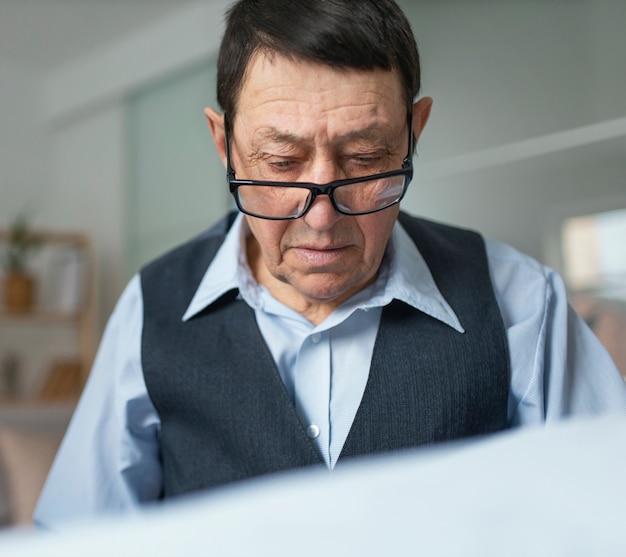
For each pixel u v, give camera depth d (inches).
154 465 39.2
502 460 6.3
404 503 5.9
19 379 169.9
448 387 33.1
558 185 97.6
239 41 28.2
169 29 154.7
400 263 35.2
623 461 6.2
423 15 113.9
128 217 171.0
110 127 175.2
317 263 29.5
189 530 5.8
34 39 164.6
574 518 5.8
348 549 5.6
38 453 69.9
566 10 96.3
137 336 37.9
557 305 36.0
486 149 105.7
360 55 26.0
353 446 32.9
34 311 159.2
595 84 93.4
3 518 66.4
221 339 35.8
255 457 33.6
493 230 104.8
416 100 32.4
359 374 34.0
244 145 29.0
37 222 181.0
